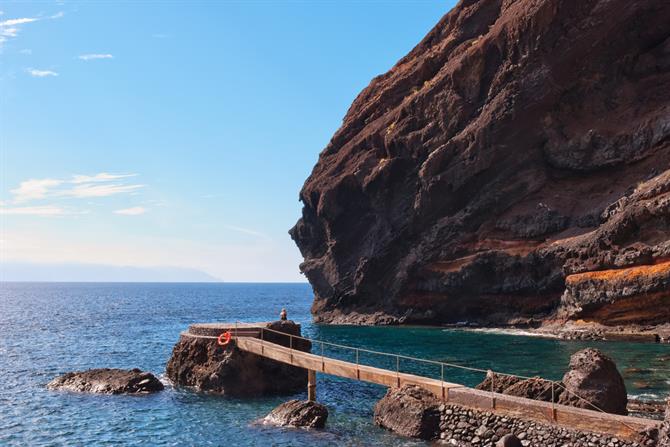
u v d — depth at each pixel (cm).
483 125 7344
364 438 2364
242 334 3447
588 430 1873
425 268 7681
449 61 8656
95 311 12706
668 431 1650
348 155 9225
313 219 9781
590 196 6875
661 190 5616
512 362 4153
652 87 6994
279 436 2428
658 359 4084
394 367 4000
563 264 6350
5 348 5709
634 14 6962
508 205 7344
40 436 2520
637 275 5434
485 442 2095
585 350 2272
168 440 2433
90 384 3422
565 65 7175
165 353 5300
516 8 7681
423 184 7706
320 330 7325
